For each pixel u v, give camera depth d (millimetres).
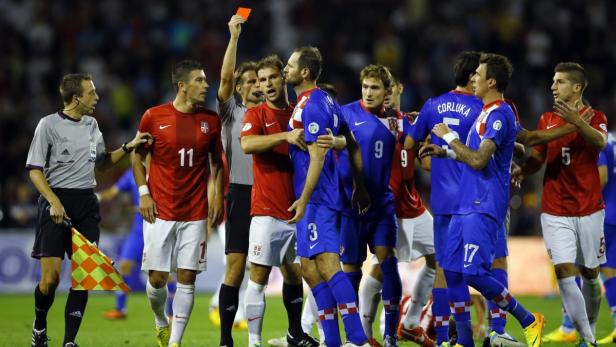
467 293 28594
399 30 89688
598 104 84438
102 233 61312
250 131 29266
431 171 29484
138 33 87312
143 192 30703
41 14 87688
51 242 30422
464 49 88000
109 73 83750
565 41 89750
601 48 89562
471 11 93375
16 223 61469
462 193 28047
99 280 29938
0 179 69688
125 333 38781
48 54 85000
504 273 31125
